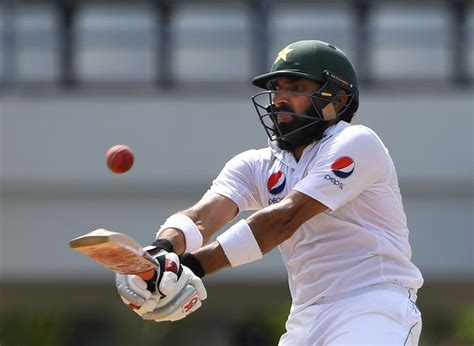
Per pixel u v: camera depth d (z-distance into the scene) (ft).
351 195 51.98
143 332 239.71
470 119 140.26
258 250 51.19
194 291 49.55
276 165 54.95
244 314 233.35
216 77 147.74
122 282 48.85
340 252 53.01
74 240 45.65
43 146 139.95
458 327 257.14
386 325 51.67
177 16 147.95
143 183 139.74
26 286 146.51
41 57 147.84
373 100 140.36
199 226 54.44
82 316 225.35
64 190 140.15
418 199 141.59
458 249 141.18
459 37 147.84
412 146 140.46
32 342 199.62
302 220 51.55
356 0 147.74
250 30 147.74
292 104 53.67
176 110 140.36
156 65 147.95
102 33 147.95
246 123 140.05
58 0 147.74
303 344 53.16
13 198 140.05
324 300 53.06
